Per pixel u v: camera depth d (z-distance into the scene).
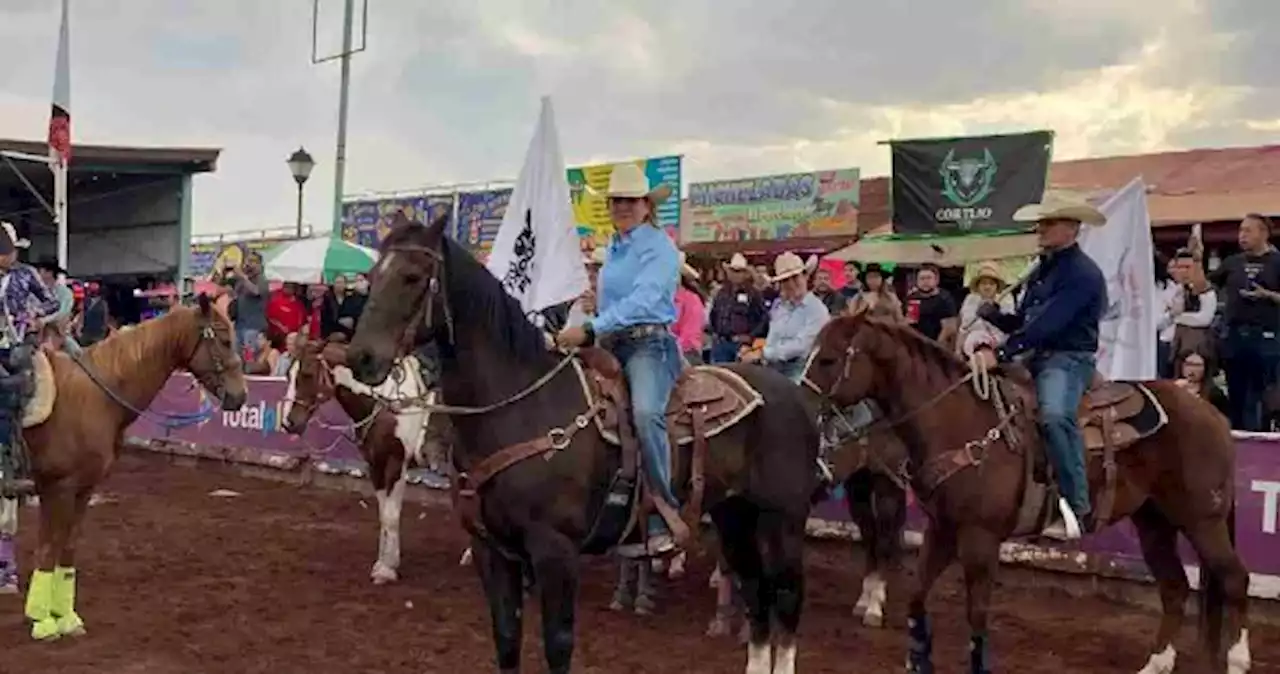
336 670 7.44
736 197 25.08
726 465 6.42
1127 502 7.24
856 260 16.02
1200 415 7.19
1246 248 10.18
